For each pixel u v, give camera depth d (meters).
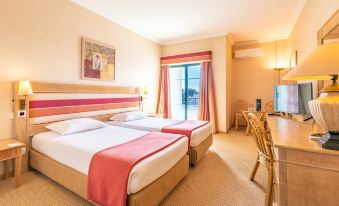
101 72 3.46
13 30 2.27
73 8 2.96
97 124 2.80
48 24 2.63
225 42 4.56
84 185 1.71
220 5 3.19
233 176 2.35
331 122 1.03
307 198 1.10
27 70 2.42
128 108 4.13
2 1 2.17
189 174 2.41
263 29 4.33
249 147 3.54
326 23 1.95
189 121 3.51
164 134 2.46
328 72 1.00
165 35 4.77
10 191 1.97
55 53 2.73
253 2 3.08
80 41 3.09
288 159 1.14
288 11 3.40
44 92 2.57
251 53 5.07
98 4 3.16
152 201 1.56
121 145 1.94
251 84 5.32
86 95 3.15
